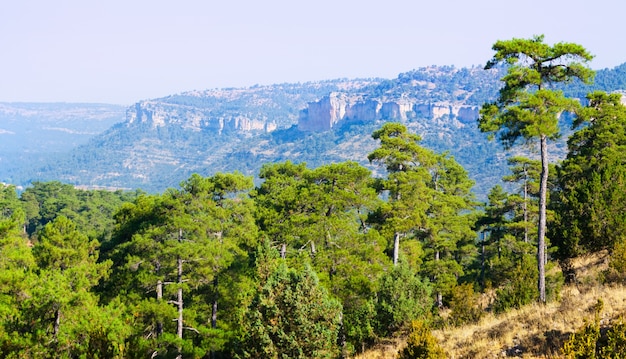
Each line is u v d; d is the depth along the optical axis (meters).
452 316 22.34
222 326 32.53
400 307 23.39
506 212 49.47
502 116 24.03
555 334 15.53
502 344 16.38
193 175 35.59
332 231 34.22
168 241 32.09
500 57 24.16
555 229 29.81
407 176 40.00
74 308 24.30
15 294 25.80
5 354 18.92
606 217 27.47
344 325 24.39
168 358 28.78
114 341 22.92
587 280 23.59
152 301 30.14
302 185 45.22
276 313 19.95
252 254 35.78
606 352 12.09
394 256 38.12
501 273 37.66
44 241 33.09
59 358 22.45
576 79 24.61
